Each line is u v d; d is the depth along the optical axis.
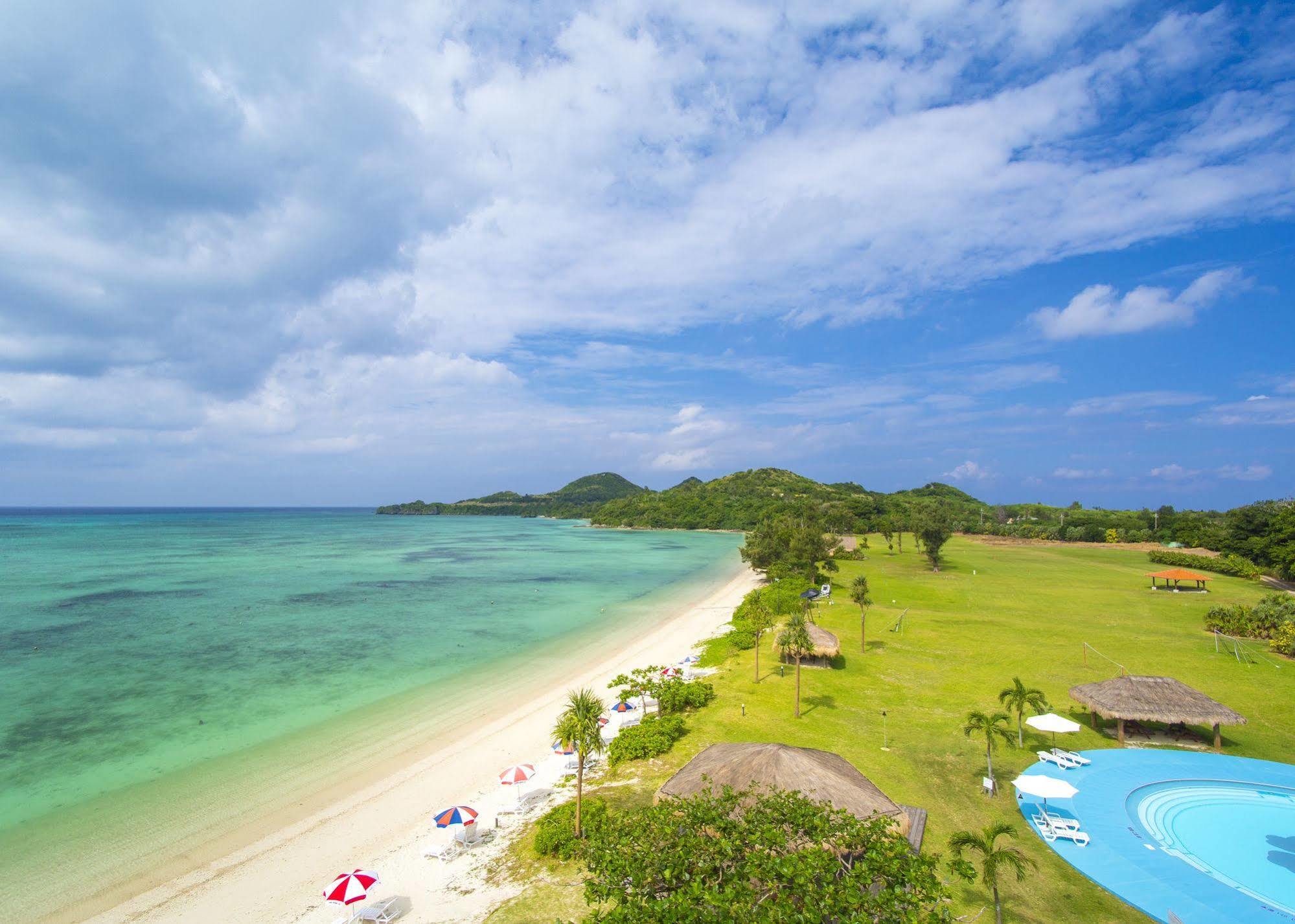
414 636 62.25
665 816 16.77
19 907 22.09
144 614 72.31
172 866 24.44
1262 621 51.81
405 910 21.53
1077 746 32.22
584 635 63.28
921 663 46.31
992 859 18.78
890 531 125.38
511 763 33.06
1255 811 25.86
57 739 36.41
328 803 29.19
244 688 45.59
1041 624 58.38
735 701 38.88
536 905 21.09
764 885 14.41
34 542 179.12
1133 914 19.80
